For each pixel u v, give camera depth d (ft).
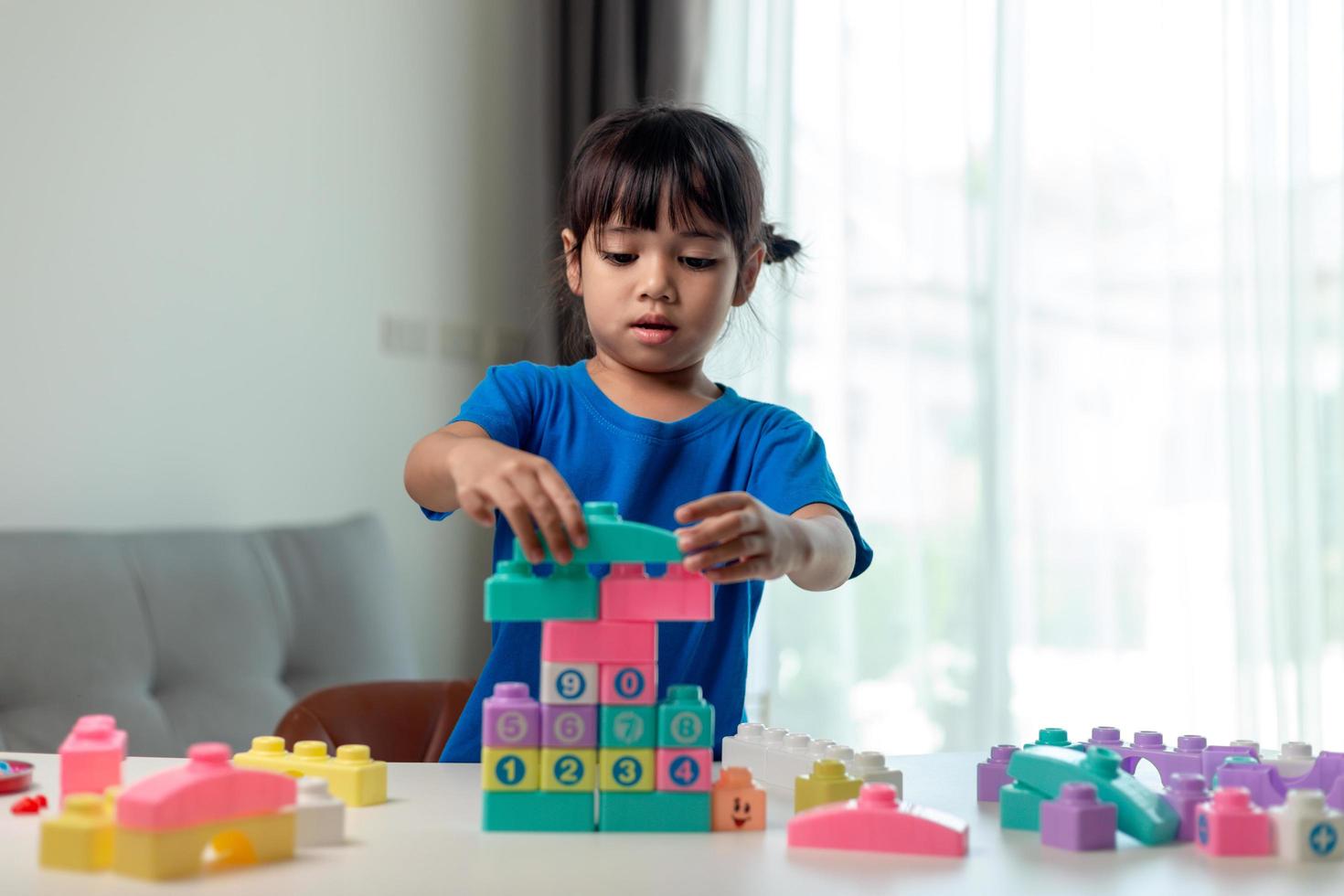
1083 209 9.02
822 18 9.35
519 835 2.35
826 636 9.11
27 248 6.59
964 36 9.04
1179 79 8.86
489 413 3.81
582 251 3.87
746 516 2.56
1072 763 2.46
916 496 9.01
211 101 7.54
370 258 8.54
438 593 8.99
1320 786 2.77
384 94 8.67
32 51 6.61
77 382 6.81
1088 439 8.96
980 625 8.87
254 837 2.12
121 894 1.93
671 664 3.77
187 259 7.39
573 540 2.42
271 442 7.86
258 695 6.52
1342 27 8.64
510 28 9.66
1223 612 8.68
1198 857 2.25
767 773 3.01
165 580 6.41
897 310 9.18
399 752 5.16
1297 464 8.51
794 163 9.27
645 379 3.97
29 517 6.57
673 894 1.95
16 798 2.67
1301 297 8.59
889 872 2.10
